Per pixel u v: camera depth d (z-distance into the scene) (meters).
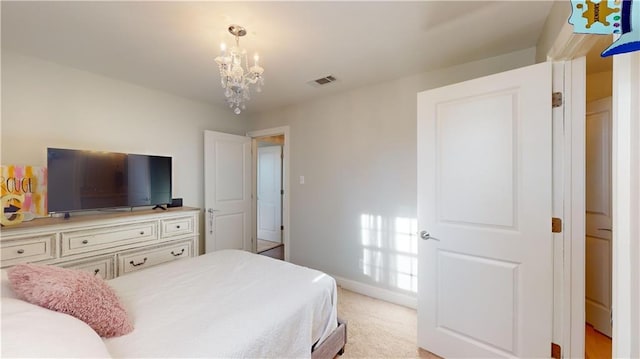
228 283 1.54
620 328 0.67
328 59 2.18
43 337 0.71
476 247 1.65
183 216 2.68
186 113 3.20
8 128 2.03
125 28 1.72
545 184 1.44
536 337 1.48
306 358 1.31
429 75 2.43
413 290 2.54
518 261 1.52
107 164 2.34
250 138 3.89
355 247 2.93
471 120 1.67
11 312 0.79
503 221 1.56
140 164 2.56
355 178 2.92
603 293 2.08
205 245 3.29
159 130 2.94
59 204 2.07
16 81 2.06
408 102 2.55
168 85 2.77
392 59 2.18
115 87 2.60
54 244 1.88
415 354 1.83
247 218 3.83
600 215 2.12
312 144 3.28
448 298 1.77
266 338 1.10
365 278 2.86
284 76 2.53
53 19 1.62
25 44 1.93
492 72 2.14
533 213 1.48
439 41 1.90
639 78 0.64
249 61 2.20
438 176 1.80
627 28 0.56
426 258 1.86
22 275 0.98
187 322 1.12
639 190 0.64
